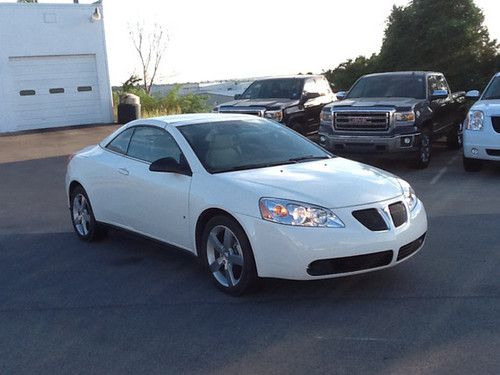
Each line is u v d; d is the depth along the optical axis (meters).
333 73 29.72
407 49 26.48
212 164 5.83
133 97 22.88
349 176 5.60
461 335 4.47
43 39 21.61
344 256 4.98
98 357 4.33
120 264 6.50
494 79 12.29
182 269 6.25
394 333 4.54
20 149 17.28
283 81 15.64
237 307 5.16
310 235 4.93
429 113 12.56
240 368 4.09
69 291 5.72
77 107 22.70
